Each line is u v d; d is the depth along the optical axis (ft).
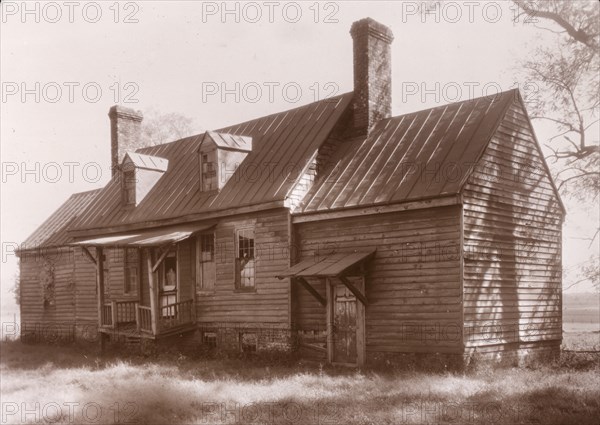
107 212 94.79
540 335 67.26
